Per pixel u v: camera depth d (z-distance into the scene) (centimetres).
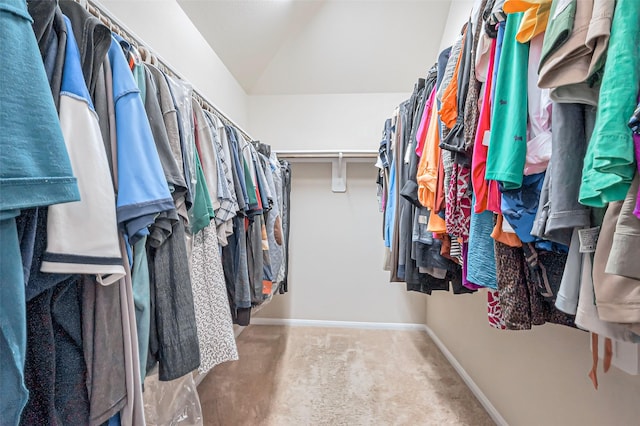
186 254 72
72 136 45
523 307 64
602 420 84
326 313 274
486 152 67
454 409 151
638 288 39
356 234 272
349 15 207
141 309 60
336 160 268
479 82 73
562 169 47
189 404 111
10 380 33
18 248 35
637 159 36
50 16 45
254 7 177
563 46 45
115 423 52
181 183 67
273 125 262
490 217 72
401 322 268
